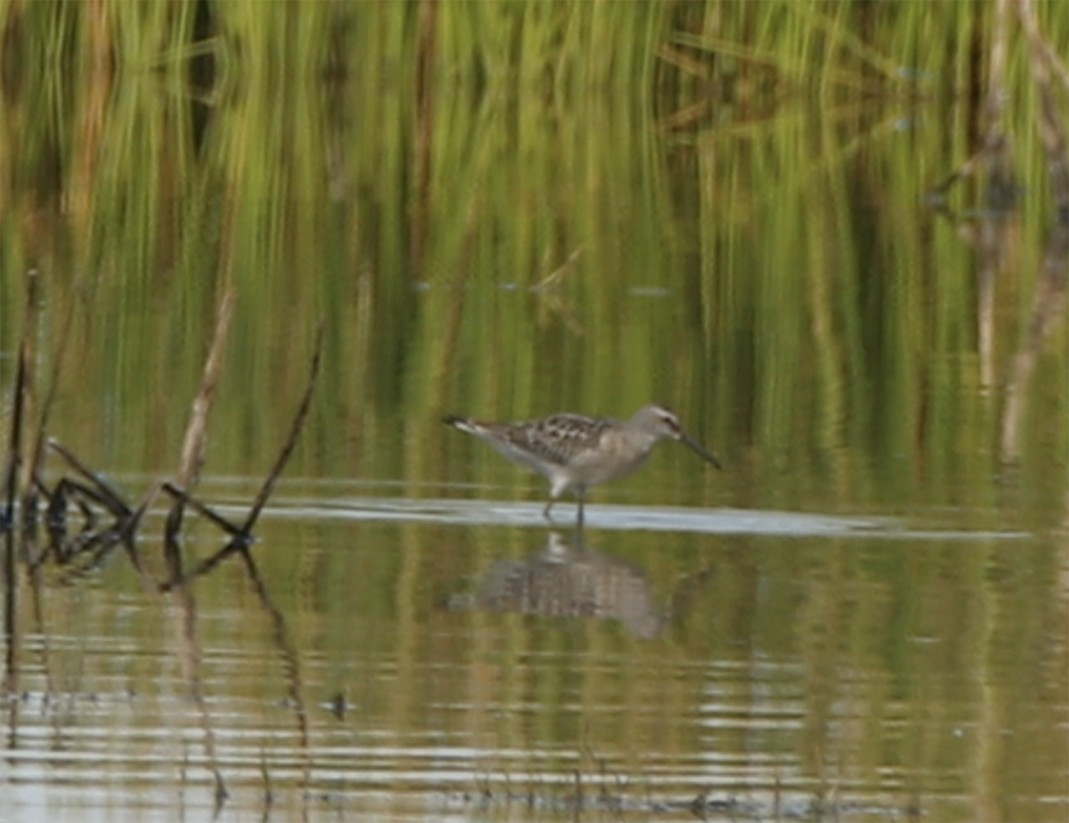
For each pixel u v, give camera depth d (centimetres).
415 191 2791
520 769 996
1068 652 1184
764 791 977
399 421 1694
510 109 3444
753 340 2047
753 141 3331
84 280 2172
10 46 3312
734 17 3519
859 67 3519
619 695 1102
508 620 1226
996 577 1325
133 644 1168
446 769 996
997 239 2641
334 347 1945
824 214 2762
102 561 1332
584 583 1300
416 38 3425
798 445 1672
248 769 988
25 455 1514
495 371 1878
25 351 1427
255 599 1256
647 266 2392
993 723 1072
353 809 945
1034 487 1548
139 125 3166
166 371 1812
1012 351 2034
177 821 925
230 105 3356
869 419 1758
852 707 1094
